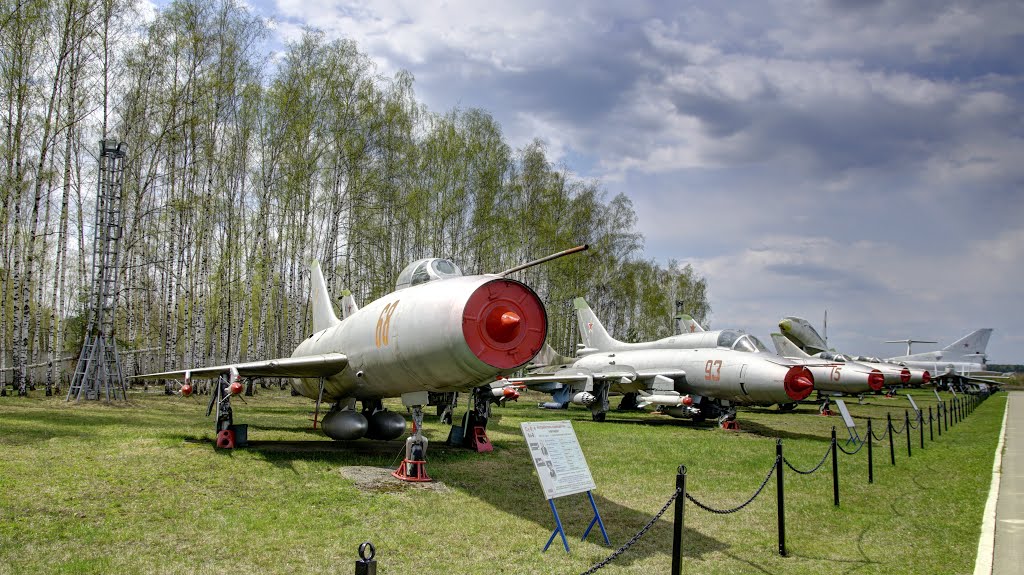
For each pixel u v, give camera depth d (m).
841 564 6.25
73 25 20.48
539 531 6.79
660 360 20.94
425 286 9.48
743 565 6.06
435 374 8.68
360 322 10.52
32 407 15.49
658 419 22.19
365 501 7.55
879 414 26.45
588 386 20.31
